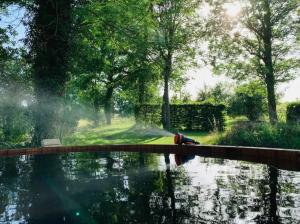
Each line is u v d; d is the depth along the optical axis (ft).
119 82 120.57
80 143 62.44
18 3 56.90
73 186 20.13
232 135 50.78
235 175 23.17
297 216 13.57
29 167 28.50
